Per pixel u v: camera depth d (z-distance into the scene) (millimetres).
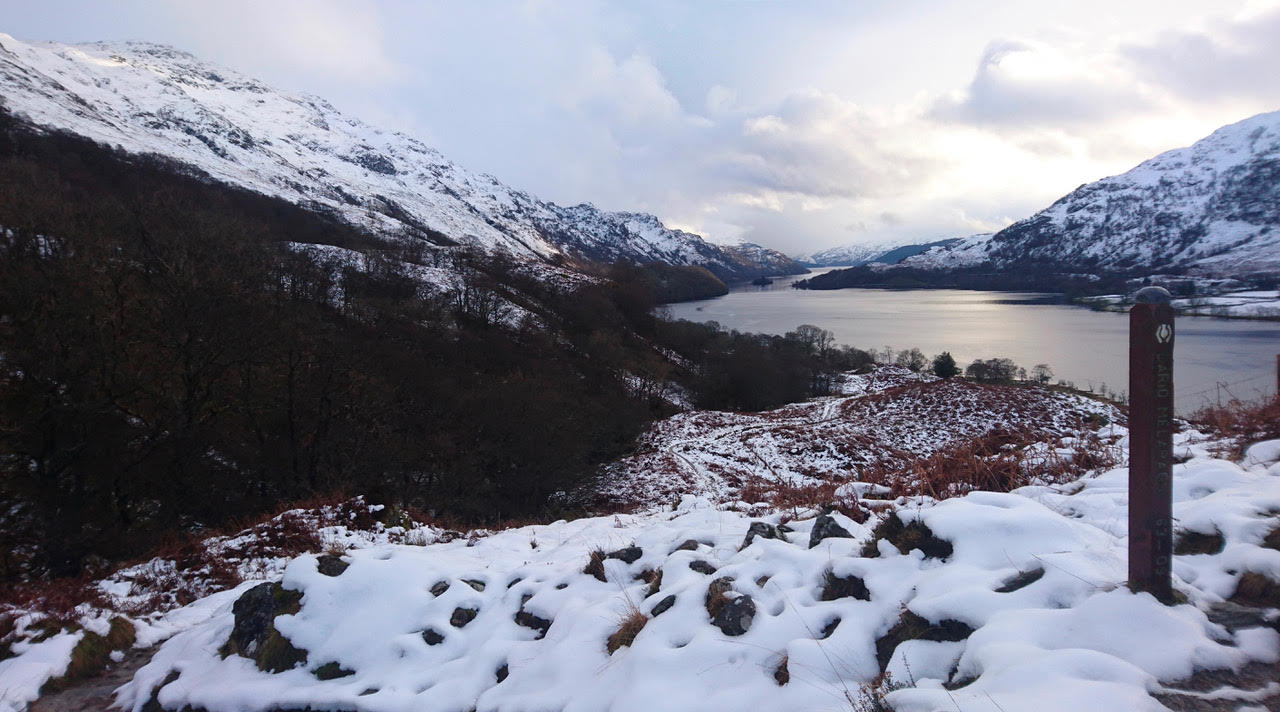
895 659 3420
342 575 5582
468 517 29141
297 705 4469
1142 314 3188
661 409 56625
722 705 3363
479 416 31781
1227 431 6785
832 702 3184
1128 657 2885
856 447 35406
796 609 4105
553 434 32812
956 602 3531
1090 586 3396
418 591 5457
